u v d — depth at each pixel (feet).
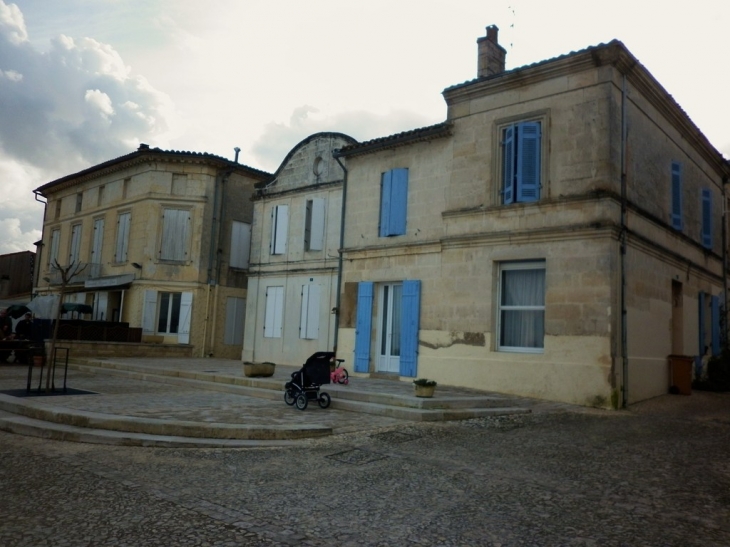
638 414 33.47
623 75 39.75
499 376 40.37
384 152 51.49
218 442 23.18
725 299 58.23
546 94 40.75
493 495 16.93
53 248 93.35
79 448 22.44
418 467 20.13
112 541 12.89
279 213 63.41
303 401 31.55
